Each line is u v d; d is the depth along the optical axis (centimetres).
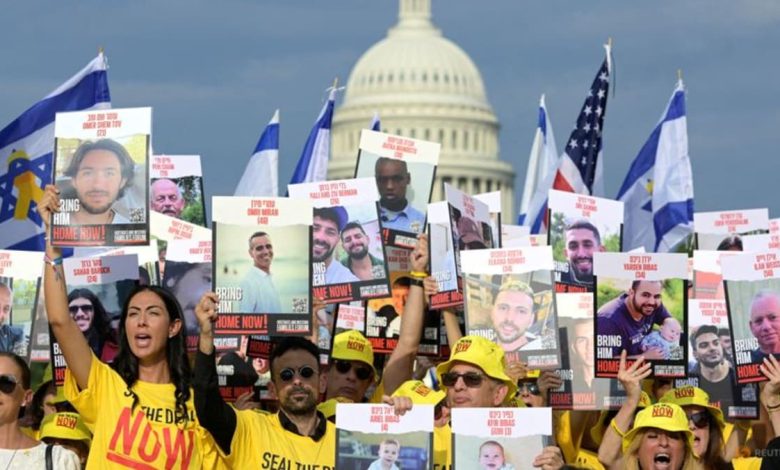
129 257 1692
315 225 1712
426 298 1725
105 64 2245
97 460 1377
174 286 1747
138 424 1380
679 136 2772
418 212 1850
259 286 1486
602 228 1992
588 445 1748
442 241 1752
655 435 1490
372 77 18050
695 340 1786
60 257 1471
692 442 1499
